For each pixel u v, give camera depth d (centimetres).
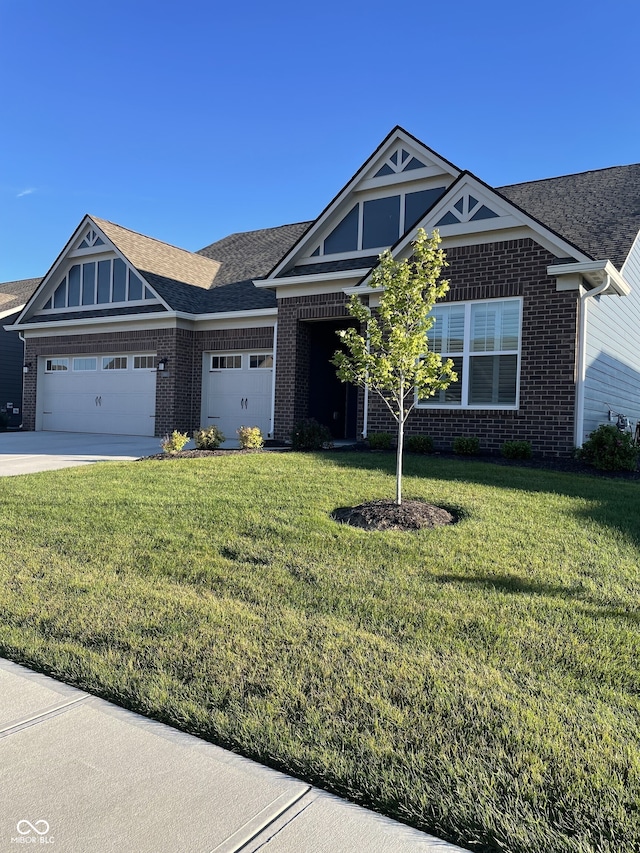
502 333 1143
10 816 221
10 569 497
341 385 1709
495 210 1130
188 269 1947
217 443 1256
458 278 1177
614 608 416
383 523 613
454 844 211
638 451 991
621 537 578
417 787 234
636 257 1531
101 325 1856
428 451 1161
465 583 458
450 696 298
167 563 508
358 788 235
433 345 1205
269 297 1673
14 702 306
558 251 1079
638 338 1611
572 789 231
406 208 1405
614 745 259
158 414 1739
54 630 383
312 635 370
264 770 251
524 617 398
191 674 324
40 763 254
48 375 2025
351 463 978
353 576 473
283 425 1508
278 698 299
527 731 269
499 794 230
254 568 494
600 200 1446
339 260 1479
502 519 634
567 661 339
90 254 1884
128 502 712
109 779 244
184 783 242
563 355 1077
